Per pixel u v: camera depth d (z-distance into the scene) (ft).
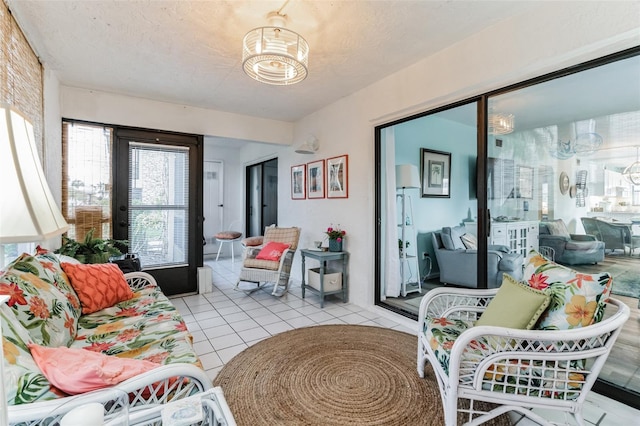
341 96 11.61
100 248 9.14
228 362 6.95
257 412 5.31
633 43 5.22
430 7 6.25
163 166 12.20
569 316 4.37
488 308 5.34
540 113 6.89
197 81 10.07
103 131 11.09
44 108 8.52
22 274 4.50
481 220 7.73
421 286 12.76
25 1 5.97
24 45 7.00
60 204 10.02
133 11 6.36
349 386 6.07
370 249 10.79
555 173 6.73
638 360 5.56
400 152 12.28
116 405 2.63
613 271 5.88
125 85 10.35
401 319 9.59
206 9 6.31
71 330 4.88
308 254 11.68
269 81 7.46
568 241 6.57
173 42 7.61
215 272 16.70
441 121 13.34
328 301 11.61
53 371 2.90
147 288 7.79
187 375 3.33
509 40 6.67
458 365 4.32
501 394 4.35
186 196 12.66
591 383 4.25
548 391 4.36
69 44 7.66
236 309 10.62
